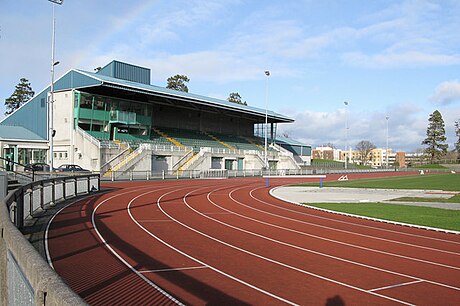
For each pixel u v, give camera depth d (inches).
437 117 4815.5
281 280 350.9
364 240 545.0
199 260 412.8
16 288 150.7
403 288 334.6
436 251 481.7
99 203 885.8
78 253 426.6
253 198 1125.1
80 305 86.3
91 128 2084.2
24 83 3425.2
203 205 923.4
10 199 387.9
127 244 478.9
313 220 723.4
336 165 3848.4
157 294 304.8
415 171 3737.7
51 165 1510.8
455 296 315.6
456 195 1198.3
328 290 326.0
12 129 2071.9
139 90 2047.2
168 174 2074.3
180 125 2797.7
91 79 1909.4
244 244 500.7
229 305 286.4
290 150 3678.6
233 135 3235.7
